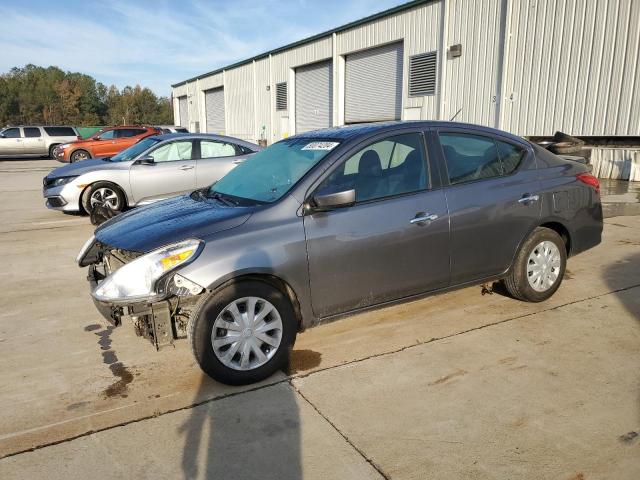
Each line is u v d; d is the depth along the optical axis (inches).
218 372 125.1
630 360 138.0
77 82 3440.0
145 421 115.0
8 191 529.7
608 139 515.2
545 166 176.6
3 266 242.4
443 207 151.3
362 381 130.3
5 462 101.7
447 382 128.7
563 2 521.3
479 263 161.0
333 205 129.6
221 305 123.3
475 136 165.3
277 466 99.5
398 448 104.0
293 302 134.9
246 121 1223.5
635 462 98.0
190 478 96.7
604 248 253.0
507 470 96.7
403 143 151.7
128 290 120.9
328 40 869.8
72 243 288.8
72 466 100.3
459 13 629.9
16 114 3149.6
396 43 737.6
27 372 138.5
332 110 884.6
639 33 466.3
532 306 177.0
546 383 127.1
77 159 843.4
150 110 3634.4
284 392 126.2
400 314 173.2
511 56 576.1
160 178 353.7
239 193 152.5
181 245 122.3
